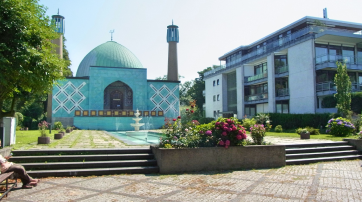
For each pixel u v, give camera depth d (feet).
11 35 33.04
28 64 34.47
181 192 21.59
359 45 97.25
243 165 31.91
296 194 20.88
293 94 96.37
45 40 40.34
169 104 134.10
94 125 111.04
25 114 135.85
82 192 21.68
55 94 116.98
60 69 42.34
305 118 84.17
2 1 32.24
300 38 93.86
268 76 106.32
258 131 34.81
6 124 36.01
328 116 77.56
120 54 148.36
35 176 26.81
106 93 128.98
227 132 32.17
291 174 28.50
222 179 26.18
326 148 40.09
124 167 29.43
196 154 30.40
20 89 52.95
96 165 29.14
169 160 29.30
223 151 31.37
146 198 20.02
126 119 114.93
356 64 89.51
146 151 32.99
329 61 84.89
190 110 35.45
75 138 55.16
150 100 131.44
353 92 82.17
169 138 31.76
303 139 52.24
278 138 55.42
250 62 120.26
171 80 139.44
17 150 30.66
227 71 137.69
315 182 24.82
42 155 30.60
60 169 28.35
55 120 115.65
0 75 30.63
